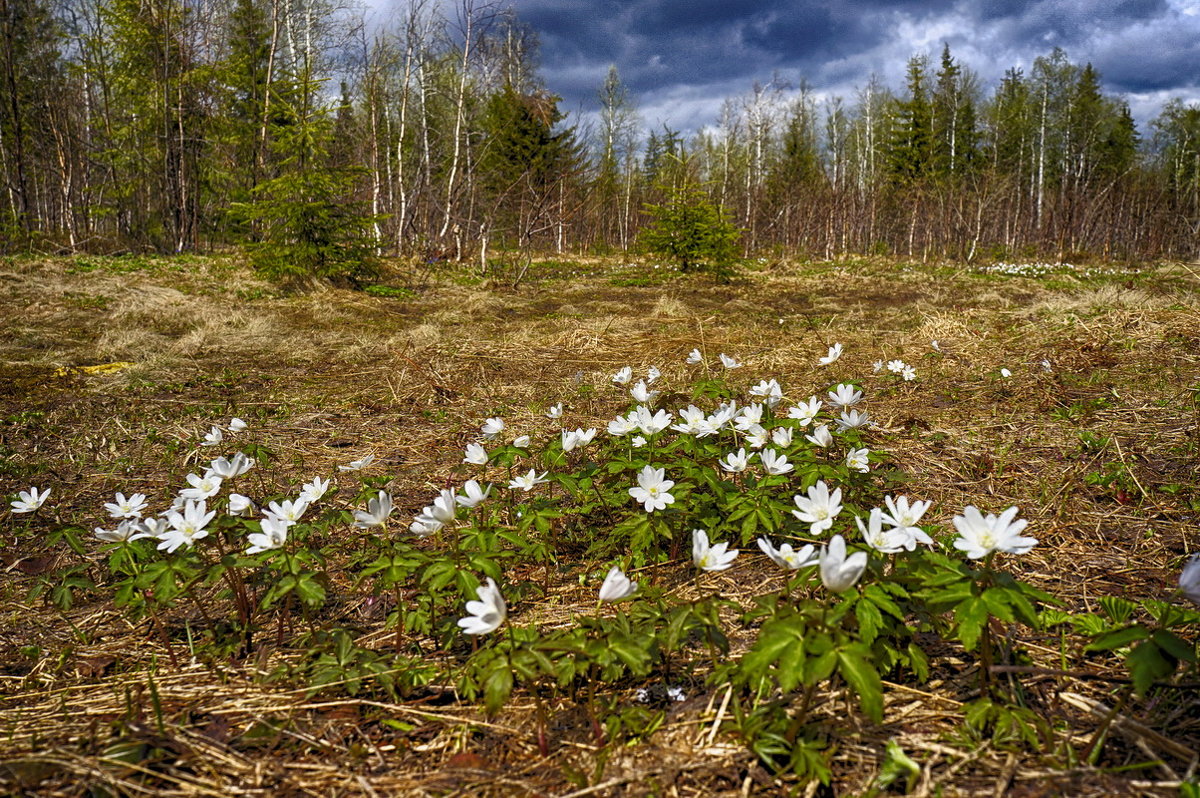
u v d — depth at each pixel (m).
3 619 2.55
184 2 20.42
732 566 2.70
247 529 2.37
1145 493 3.24
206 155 22.73
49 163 22.30
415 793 1.58
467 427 4.88
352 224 12.51
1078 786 1.47
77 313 9.23
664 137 38.72
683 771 1.60
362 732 1.82
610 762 1.64
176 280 12.51
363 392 5.91
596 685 1.97
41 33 21.36
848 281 15.63
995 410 4.76
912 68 38.22
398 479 3.93
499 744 1.75
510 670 1.58
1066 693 1.79
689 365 6.53
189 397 5.73
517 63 23.59
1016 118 36.00
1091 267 19.72
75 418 5.06
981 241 24.94
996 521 1.59
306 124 12.83
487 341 7.90
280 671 2.03
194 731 1.82
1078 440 4.00
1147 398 4.73
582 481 2.68
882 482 3.43
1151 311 7.25
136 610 2.35
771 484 2.50
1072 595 2.41
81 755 1.70
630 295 13.39
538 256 23.64
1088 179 30.19
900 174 35.25
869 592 1.65
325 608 2.53
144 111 22.41
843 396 2.99
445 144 21.22
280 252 11.94
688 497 2.68
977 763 1.56
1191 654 1.33
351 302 11.03
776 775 1.56
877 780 1.49
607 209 31.61
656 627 2.10
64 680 2.14
